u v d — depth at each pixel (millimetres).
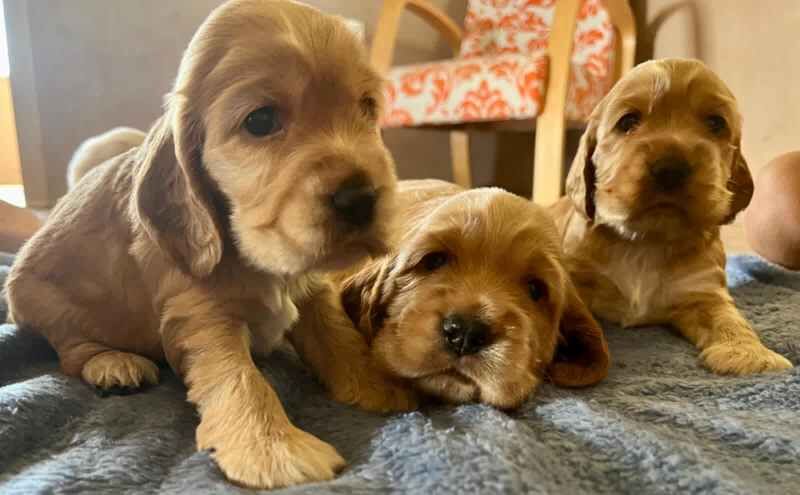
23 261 248
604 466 170
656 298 324
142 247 222
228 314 210
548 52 565
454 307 211
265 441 169
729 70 580
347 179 185
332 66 199
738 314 303
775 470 172
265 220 193
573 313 252
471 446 167
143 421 197
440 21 764
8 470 171
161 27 782
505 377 203
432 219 243
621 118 319
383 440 180
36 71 775
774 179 409
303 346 241
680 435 191
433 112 618
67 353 235
